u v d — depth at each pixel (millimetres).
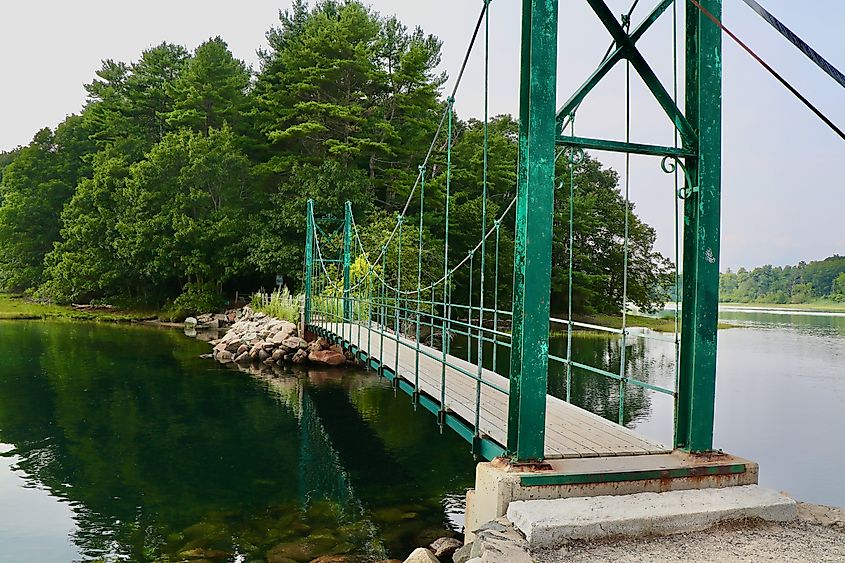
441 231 27984
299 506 7051
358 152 27547
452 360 9625
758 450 9695
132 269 30750
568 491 3566
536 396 3695
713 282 4008
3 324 27094
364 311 18141
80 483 7871
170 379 15039
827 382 16047
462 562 3787
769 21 2885
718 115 4012
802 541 3234
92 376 15172
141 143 33219
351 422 11219
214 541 6094
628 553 3082
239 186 29484
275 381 15047
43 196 36938
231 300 31016
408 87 29172
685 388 4055
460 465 8719
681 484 3732
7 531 6355
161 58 35969
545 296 3697
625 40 3930
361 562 5523
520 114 3777
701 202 3965
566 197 28328
